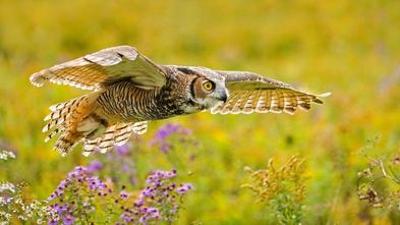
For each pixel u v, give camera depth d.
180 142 15.13
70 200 11.52
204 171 15.45
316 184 14.65
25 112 17.86
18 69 23.03
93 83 10.04
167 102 10.03
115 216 12.39
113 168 14.44
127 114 10.28
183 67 10.11
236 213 14.47
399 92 22.34
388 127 18.94
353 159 15.09
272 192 12.62
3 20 32.31
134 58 9.03
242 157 16.62
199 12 35.84
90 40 31.78
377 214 13.91
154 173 12.20
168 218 11.88
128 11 34.56
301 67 28.56
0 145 15.25
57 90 20.06
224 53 30.91
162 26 33.72
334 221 13.80
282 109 11.60
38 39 30.33
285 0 37.25
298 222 12.59
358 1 36.62
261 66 29.48
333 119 19.92
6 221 11.07
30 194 13.30
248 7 36.75
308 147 17.27
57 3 34.50
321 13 36.03
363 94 23.14
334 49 31.97
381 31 33.97
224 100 9.95
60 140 10.61
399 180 12.30
